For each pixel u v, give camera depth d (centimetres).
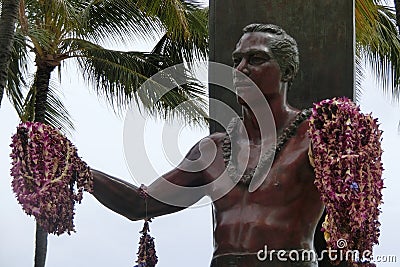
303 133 601
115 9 2003
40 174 605
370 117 571
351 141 562
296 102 671
